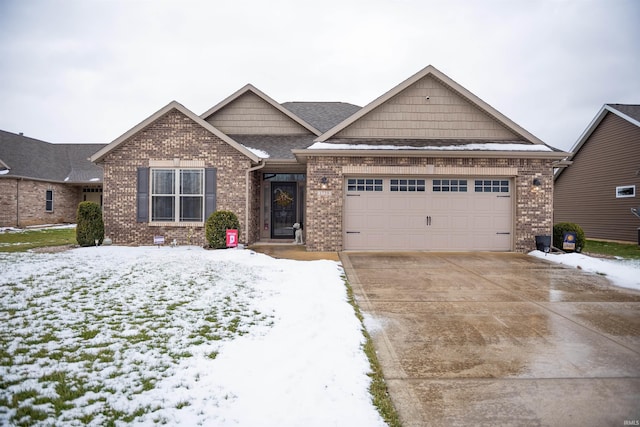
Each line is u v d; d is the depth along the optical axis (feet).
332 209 40.83
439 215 41.52
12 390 10.71
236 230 40.24
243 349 14.14
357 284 26.30
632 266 33.58
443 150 40.24
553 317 19.38
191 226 43.55
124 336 15.11
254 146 49.42
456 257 37.52
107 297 20.29
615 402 11.12
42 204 80.33
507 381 12.47
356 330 16.66
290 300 20.85
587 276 29.14
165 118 43.73
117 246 41.06
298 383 11.64
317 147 40.86
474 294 23.85
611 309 20.80
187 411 9.89
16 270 25.44
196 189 43.75
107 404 10.11
